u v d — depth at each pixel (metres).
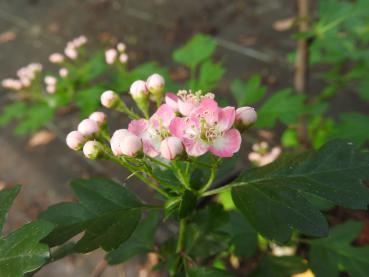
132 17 0.32
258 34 0.28
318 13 0.15
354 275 0.11
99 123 0.10
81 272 0.18
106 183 0.09
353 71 0.17
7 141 0.24
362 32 0.15
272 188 0.08
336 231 0.12
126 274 0.18
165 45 0.29
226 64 0.27
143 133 0.09
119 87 0.14
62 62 0.17
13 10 0.34
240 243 0.12
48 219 0.09
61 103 0.17
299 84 0.17
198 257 0.11
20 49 0.31
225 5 0.31
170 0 0.32
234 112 0.08
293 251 0.15
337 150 0.08
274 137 0.22
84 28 0.32
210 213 0.10
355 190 0.08
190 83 0.15
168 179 0.09
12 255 0.07
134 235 0.12
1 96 0.27
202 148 0.08
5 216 0.08
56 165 0.23
